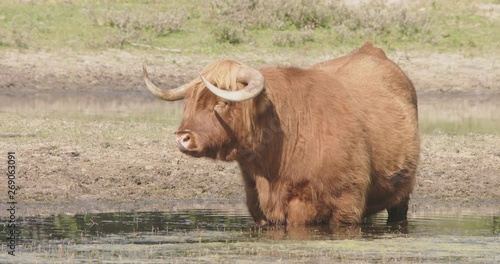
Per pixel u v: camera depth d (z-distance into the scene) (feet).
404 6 371.35
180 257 98.78
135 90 290.35
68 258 97.91
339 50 328.49
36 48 311.27
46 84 287.89
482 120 245.65
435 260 99.04
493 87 306.76
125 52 315.58
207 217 129.70
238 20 344.28
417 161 126.62
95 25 334.24
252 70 105.60
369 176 115.96
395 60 323.78
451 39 343.46
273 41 331.98
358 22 350.43
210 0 358.84
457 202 148.46
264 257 99.04
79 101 266.36
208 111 106.52
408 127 124.36
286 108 110.63
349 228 114.01
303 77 114.01
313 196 112.06
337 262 96.73
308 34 334.65
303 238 111.24
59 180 152.15
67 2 352.28
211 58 315.78
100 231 117.19
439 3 373.81
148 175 157.89
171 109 257.75
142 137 190.49
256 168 111.75
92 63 304.71
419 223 127.34
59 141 180.34
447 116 253.65
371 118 118.32
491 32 349.82
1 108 241.35
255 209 118.73
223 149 108.17
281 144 110.63
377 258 99.40
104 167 161.58
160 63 308.81
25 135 185.37
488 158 182.39
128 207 138.21
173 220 126.82
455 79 311.47
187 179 157.79
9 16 334.65
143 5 359.25
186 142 105.40
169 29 335.67
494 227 123.95
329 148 111.14
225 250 103.30
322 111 112.37
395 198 124.57
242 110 106.93
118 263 95.35
